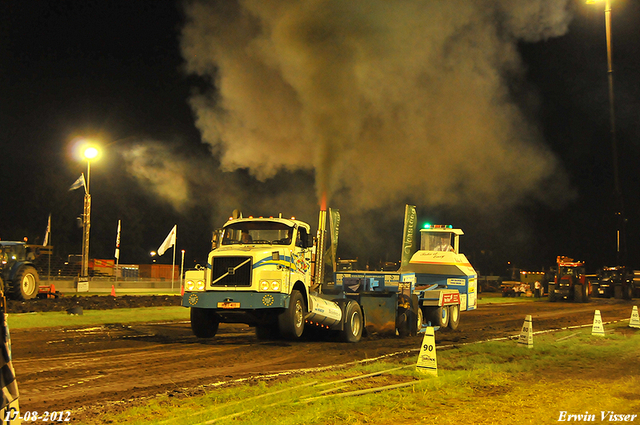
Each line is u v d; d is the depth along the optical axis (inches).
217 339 529.0
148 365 369.7
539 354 457.4
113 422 226.4
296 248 512.1
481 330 691.4
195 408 250.4
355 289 628.7
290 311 478.3
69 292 1232.2
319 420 232.1
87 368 352.8
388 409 254.4
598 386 317.7
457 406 265.3
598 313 609.9
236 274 474.6
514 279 2415.1
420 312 652.1
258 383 309.9
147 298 989.8
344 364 388.8
